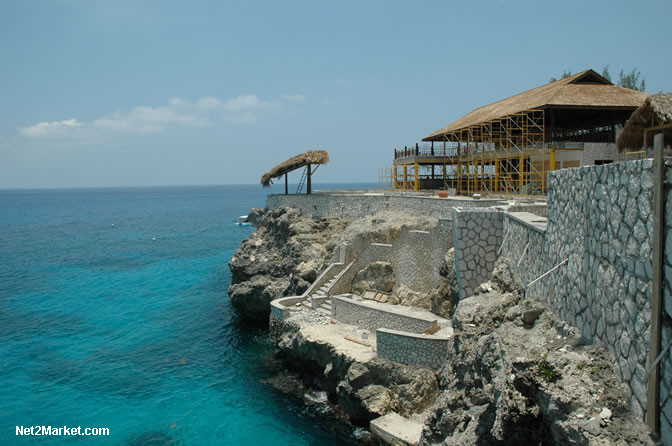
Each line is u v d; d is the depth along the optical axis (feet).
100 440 73.77
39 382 94.02
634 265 27.32
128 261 227.61
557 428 29.81
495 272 64.13
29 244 286.87
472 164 154.10
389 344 76.28
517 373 34.01
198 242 291.58
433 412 55.47
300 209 168.86
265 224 171.01
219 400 86.58
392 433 65.92
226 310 144.56
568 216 40.47
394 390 73.82
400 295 101.30
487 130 136.46
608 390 28.91
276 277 139.74
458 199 102.01
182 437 74.69
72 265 217.56
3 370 99.60
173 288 172.24
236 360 105.09
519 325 44.24
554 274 44.01
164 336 120.98
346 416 79.97
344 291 111.75
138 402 85.97
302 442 73.15
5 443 72.64
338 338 87.10
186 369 100.42
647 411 25.14
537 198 99.86
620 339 29.12
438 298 89.71
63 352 110.01
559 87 117.29
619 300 29.32
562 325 39.63
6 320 134.00
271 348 112.06
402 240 103.96
